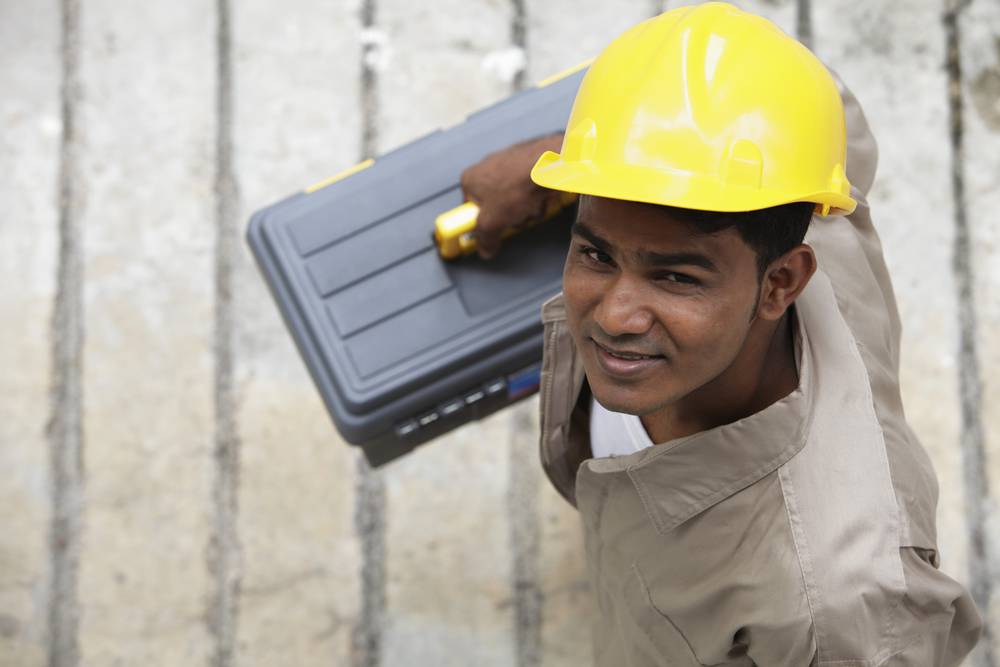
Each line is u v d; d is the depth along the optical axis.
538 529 2.41
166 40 2.63
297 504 2.43
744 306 1.06
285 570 2.40
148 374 2.48
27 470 2.44
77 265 2.53
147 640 2.38
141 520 2.42
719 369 1.08
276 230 1.78
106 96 2.60
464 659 2.36
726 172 1.04
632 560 1.41
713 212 1.01
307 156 2.58
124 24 2.63
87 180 2.56
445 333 1.73
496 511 2.42
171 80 2.61
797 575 1.16
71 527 2.42
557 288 1.73
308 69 2.62
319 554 2.41
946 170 2.53
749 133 1.06
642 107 1.08
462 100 2.61
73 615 2.39
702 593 1.27
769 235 1.05
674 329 1.04
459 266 1.75
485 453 2.45
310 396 2.48
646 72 1.10
